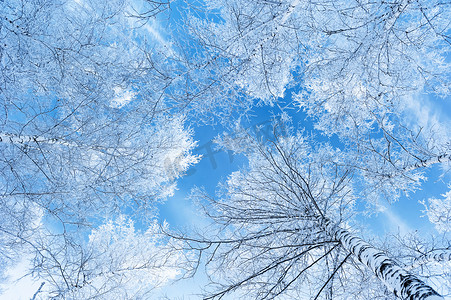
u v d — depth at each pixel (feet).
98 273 20.26
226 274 15.52
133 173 19.81
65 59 15.69
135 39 19.53
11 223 15.33
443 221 19.63
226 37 16.93
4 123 14.88
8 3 14.39
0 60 13.65
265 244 14.82
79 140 16.47
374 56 14.56
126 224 25.86
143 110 16.98
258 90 18.45
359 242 10.64
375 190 18.88
